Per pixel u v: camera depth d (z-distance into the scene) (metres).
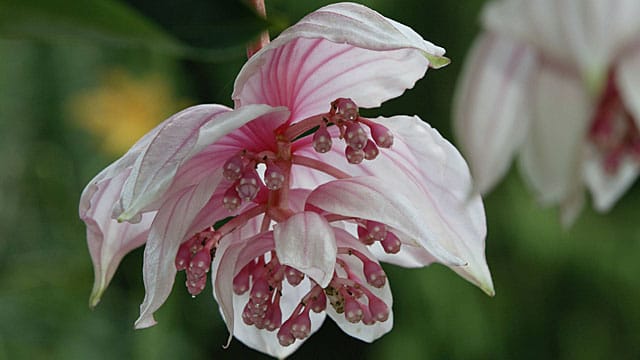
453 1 1.96
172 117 0.87
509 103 0.79
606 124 0.82
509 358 2.16
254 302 0.89
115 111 2.05
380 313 0.90
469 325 2.14
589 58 0.78
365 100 0.90
